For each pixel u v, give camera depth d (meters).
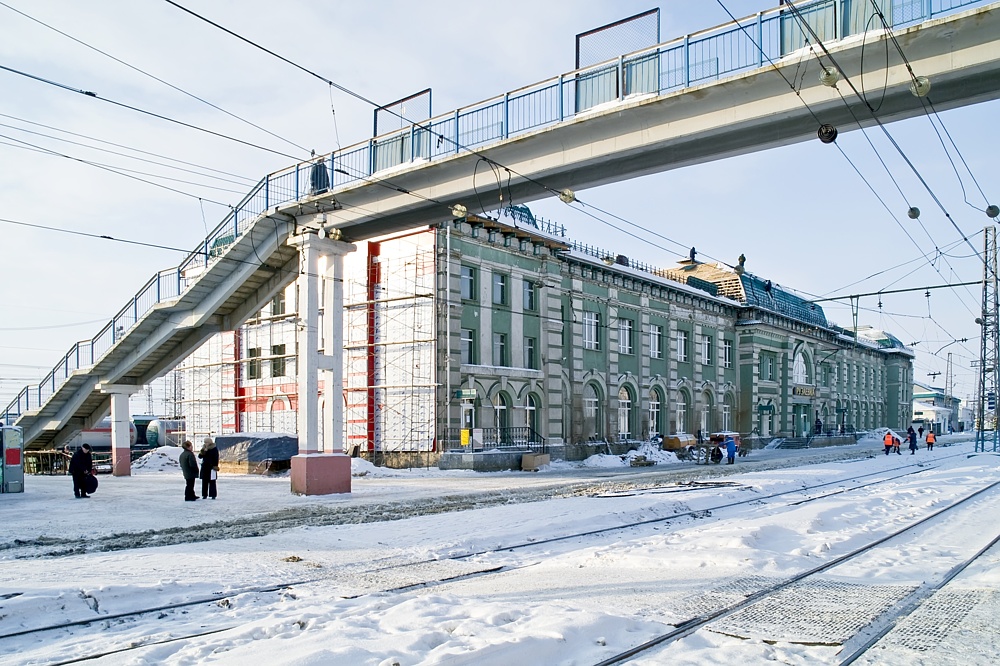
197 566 10.35
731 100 15.30
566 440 37.66
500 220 34.66
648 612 7.82
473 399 32.75
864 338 81.69
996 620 7.55
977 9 12.60
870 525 15.01
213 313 26.23
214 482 20.47
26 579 9.27
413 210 20.81
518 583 9.43
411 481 26.66
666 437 43.69
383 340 33.41
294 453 33.00
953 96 13.83
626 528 14.94
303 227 22.77
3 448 22.92
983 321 47.31
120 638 7.04
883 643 6.79
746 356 53.94
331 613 7.64
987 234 45.81
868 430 75.50
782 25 14.64
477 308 33.53
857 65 13.91
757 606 8.12
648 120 16.33
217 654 6.28
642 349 44.12
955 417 130.75
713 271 57.31
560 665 6.11
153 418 50.56
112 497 21.23
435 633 6.54
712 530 13.08
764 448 54.53
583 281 39.78
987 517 16.50
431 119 19.80
